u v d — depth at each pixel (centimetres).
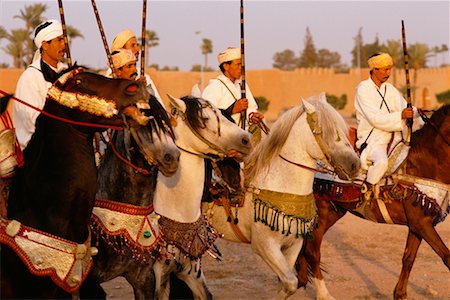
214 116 603
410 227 802
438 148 794
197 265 639
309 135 676
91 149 473
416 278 942
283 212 675
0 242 460
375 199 805
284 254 706
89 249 486
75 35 4772
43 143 469
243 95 693
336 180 812
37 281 462
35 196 468
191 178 610
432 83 6894
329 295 809
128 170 545
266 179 686
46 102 466
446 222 1341
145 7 623
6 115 489
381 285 907
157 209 611
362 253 1095
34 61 573
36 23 5731
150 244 556
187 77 5912
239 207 698
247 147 600
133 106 455
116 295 845
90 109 451
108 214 546
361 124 830
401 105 838
